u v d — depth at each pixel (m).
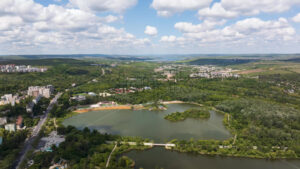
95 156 179.38
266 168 176.38
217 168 174.88
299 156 191.12
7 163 165.50
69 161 172.25
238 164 181.25
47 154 177.50
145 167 173.25
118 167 162.88
